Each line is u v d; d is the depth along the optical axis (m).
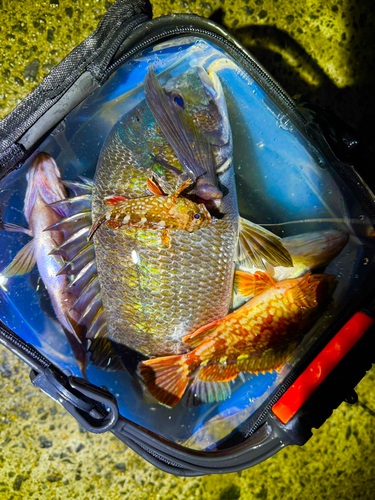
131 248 0.40
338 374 0.40
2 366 0.54
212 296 0.42
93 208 0.41
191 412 0.44
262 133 0.44
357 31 0.56
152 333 0.42
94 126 0.43
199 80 0.42
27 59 0.53
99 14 0.54
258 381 0.44
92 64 0.41
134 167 0.40
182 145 0.40
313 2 0.56
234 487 0.57
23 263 0.44
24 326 0.44
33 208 0.44
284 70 0.56
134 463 0.56
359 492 0.59
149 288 0.41
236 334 0.43
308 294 0.44
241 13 0.55
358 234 0.45
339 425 0.58
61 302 0.44
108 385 0.43
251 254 0.43
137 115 0.41
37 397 0.55
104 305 0.42
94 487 0.55
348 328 0.41
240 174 0.44
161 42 0.43
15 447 0.54
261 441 0.40
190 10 0.55
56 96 0.41
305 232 0.44
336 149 0.41
